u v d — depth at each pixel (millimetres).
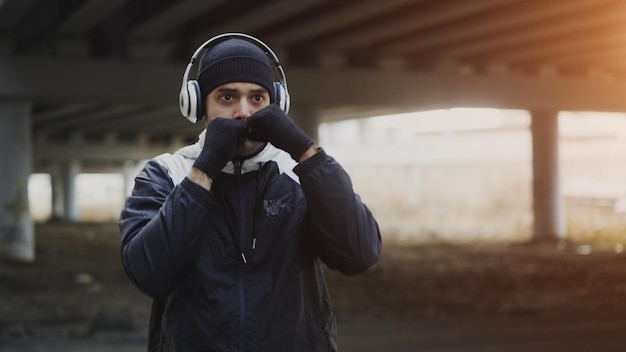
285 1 12688
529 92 21750
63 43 17047
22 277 15203
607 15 13984
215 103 2264
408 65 19844
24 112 17297
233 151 2127
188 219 2055
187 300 2156
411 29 15523
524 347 9133
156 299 2324
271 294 2145
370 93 19250
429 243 26609
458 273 16375
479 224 38312
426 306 12688
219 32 16016
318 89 18672
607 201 32844
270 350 2111
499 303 12914
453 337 9961
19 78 16766
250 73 2236
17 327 10438
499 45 17953
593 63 21422
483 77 20953
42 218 58031
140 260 2066
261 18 14141
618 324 10820
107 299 13070
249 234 2178
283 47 18172
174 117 30047
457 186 50062
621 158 42531
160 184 2299
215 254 2150
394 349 9180
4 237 17469
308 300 2223
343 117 32906
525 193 43906
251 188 2230
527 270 16609
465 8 13281
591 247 22906
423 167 54281
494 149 49875
